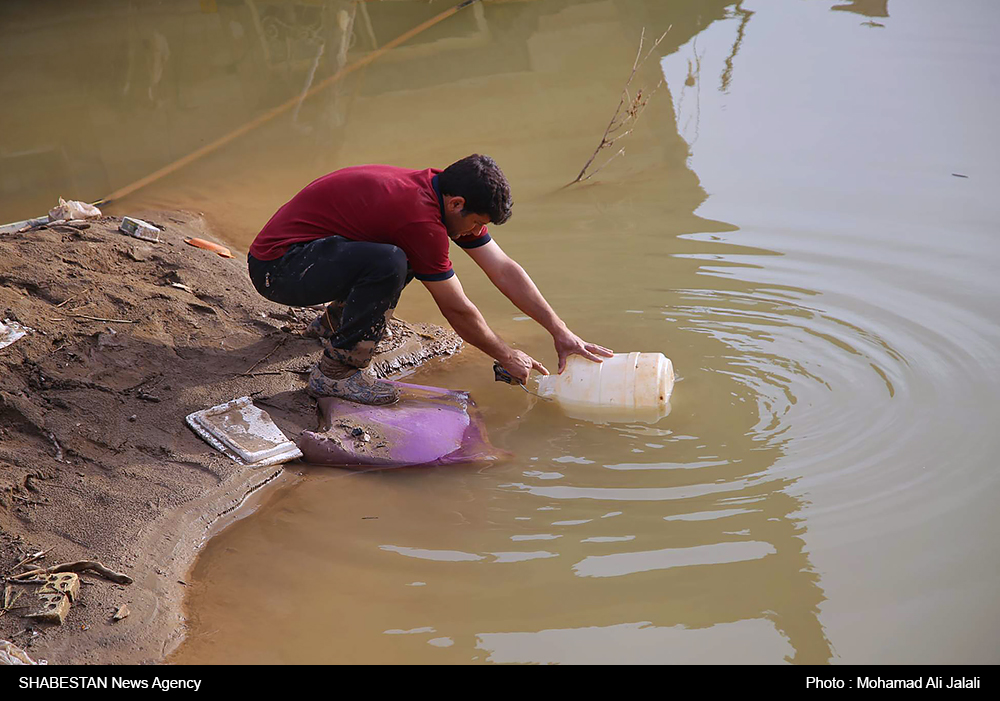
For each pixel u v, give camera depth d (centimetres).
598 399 452
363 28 1102
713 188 700
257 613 329
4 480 376
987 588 330
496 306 566
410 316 565
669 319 534
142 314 484
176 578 347
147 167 773
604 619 321
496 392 482
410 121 849
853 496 383
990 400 445
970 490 382
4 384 417
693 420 444
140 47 1054
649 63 945
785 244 612
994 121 782
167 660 306
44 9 1191
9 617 317
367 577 347
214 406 438
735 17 1064
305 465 417
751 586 335
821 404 451
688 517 375
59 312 471
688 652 305
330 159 776
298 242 424
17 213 688
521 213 675
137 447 409
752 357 494
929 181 689
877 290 552
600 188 712
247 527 378
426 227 403
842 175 707
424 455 417
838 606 324
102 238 545
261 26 1106
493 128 830
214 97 930
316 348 493
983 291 542
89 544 354
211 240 626
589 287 573
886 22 1025
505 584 341
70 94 934
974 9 1042
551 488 398
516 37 1039
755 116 821
